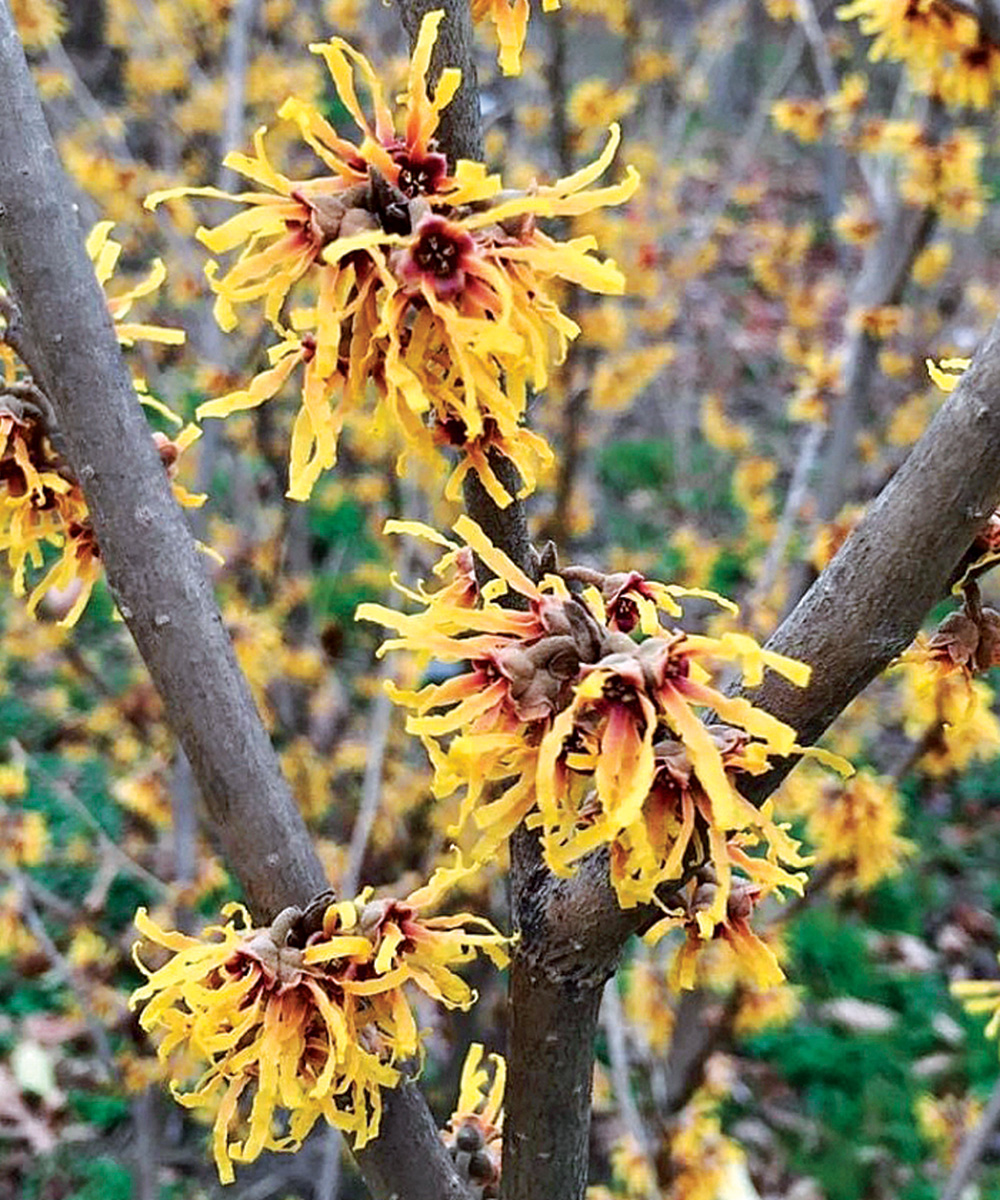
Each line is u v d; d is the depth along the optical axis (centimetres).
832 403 296
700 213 580
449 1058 297
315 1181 329
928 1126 286
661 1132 253
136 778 296
